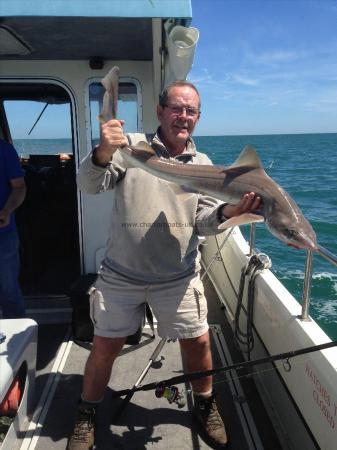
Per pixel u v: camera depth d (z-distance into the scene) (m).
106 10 2.58
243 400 3.27
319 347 2.23
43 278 5.45
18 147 5.72
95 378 2.71
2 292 3.83
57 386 3.39
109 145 2.22
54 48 3.86
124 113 4.49
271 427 3.01
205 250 6.37
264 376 3.35
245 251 4.32
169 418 3.06
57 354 3.85
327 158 52.12
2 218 3.59
